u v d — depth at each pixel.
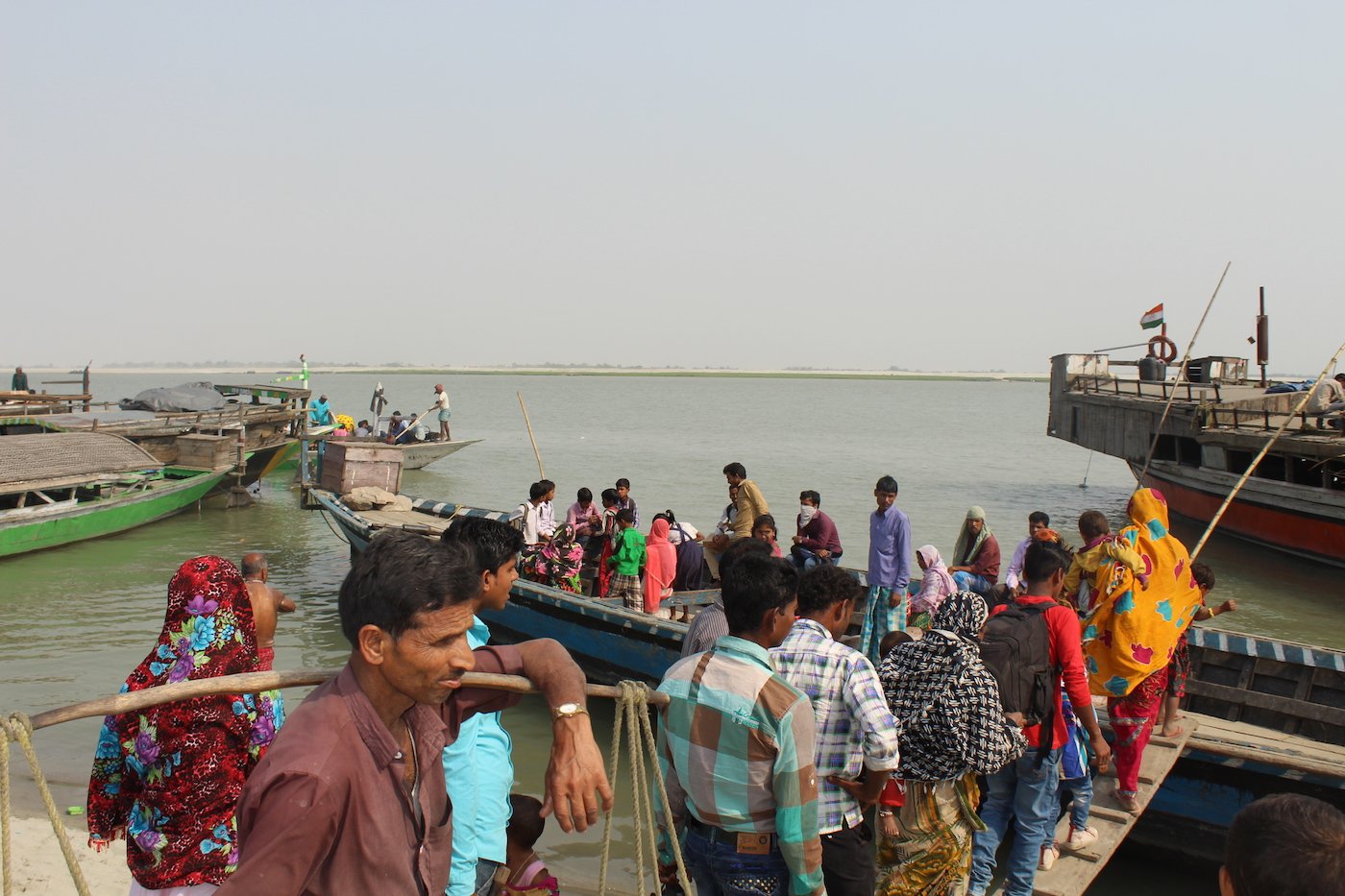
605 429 64.81
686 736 3.78
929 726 4.69
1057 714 5.41
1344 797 6.87
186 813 3.15
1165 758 6.92
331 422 38.59
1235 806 7.24
